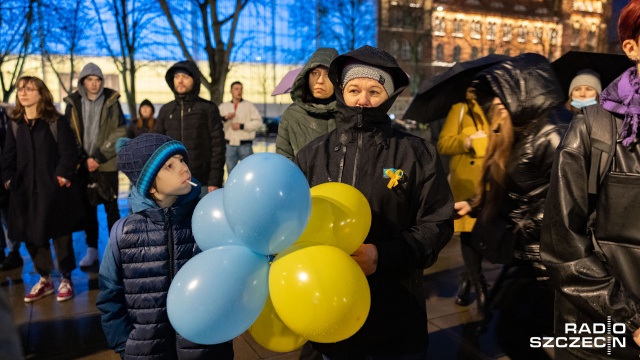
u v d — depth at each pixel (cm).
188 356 190
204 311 138
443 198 180
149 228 193
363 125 179
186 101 459
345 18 2964
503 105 262
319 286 134
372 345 178
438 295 400
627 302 130
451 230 179
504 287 282
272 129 3180
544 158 252
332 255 141
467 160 387
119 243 191
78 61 2850
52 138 381
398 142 184
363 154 181
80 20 2150
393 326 177
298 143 327
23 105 372
